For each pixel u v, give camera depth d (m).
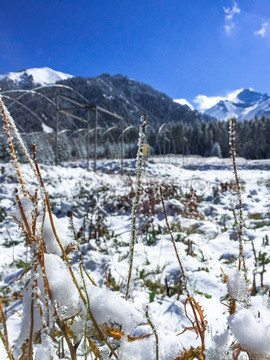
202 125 47.88
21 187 0.47
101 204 6.33
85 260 2.93
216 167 21.86
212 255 3.30
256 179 11.77
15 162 0.46
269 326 0.51
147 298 2.17
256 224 4.72
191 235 4.07
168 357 0.65
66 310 0.52
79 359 1.12
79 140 33.09
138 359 0.61
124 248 3.59
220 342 0.57
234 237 3.96
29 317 0.52
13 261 2.99
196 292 2.26
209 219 5.20
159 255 3.27
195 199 6.13
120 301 0.56
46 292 0.48
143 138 0.57
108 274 2.51
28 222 0.47
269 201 6.52
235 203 0.65
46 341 0.46
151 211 4.81
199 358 0.63
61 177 8.71
